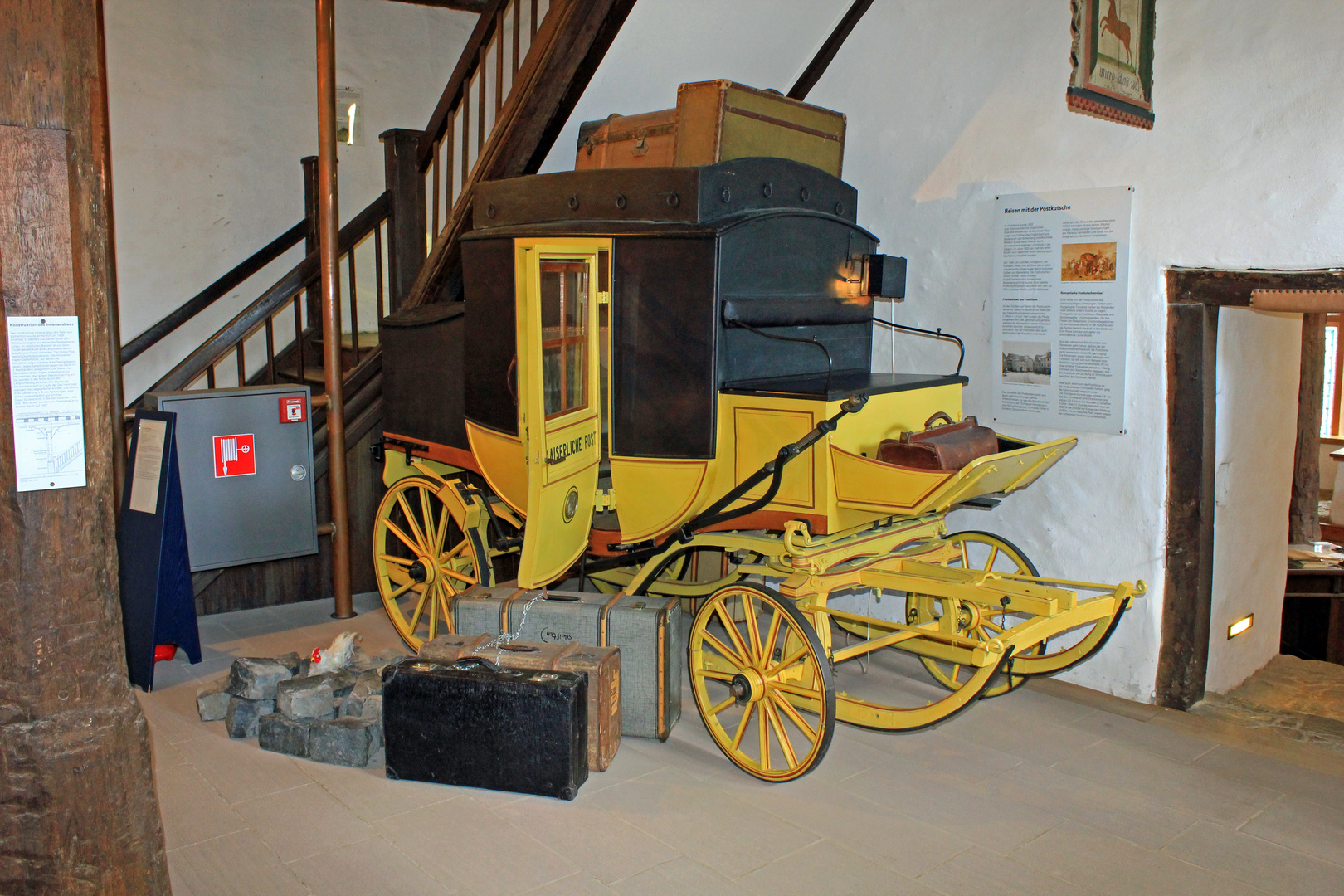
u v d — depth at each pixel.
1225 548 4.25
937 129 4.64
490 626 3.78
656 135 4.00
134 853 2.31
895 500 3.27
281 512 4.86
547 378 3.50
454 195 6.50
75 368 2.15
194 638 4.39
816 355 4.12
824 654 3.23
